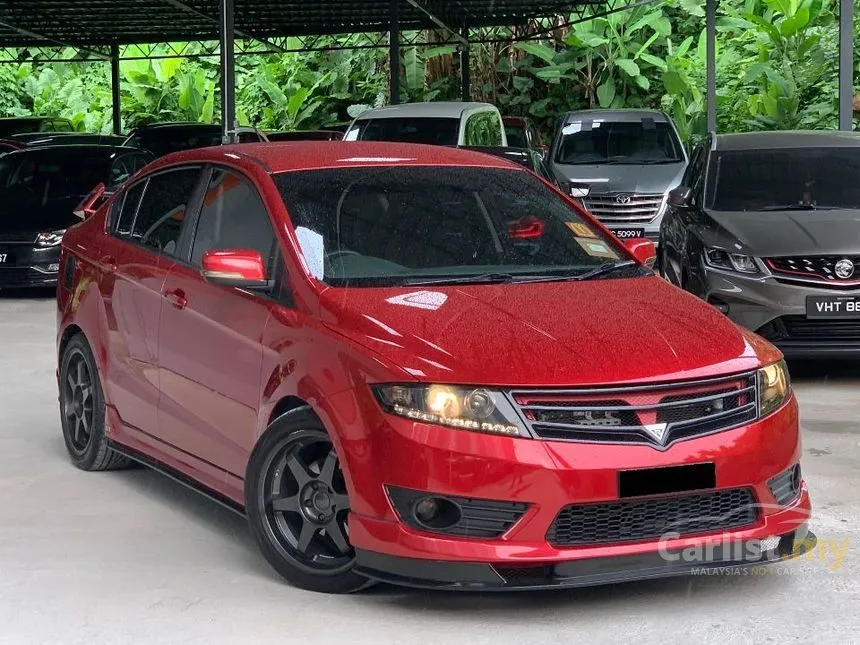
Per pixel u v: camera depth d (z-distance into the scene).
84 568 4.84
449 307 4.59
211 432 5.11
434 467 4.09
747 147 10.26
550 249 5.27
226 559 4.96
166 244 5.62
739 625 4.22
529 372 4.14
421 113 16.23
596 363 4.22
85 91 36.94
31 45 31.42
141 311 5.63
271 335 4.71
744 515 4.35
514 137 22.95
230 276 4.75
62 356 6.50
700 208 9.62
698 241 9.01
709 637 4.11
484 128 17.41
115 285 5.88
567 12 28.53
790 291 8.43
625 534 4.19
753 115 26.84
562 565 4.12
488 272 5.00
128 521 5.47
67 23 28.78
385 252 4.96
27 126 26.80
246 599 4.49
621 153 17.58
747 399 4.38
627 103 30.88
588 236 5.48
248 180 5.30
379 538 4.20
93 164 14.97
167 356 5.41
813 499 5.79
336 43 34.56
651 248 5.58
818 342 8.49
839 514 5.54
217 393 5.04
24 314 12.60
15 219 13.55
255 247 5.06
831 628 4.19
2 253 13.22
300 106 34.19
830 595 4.52
